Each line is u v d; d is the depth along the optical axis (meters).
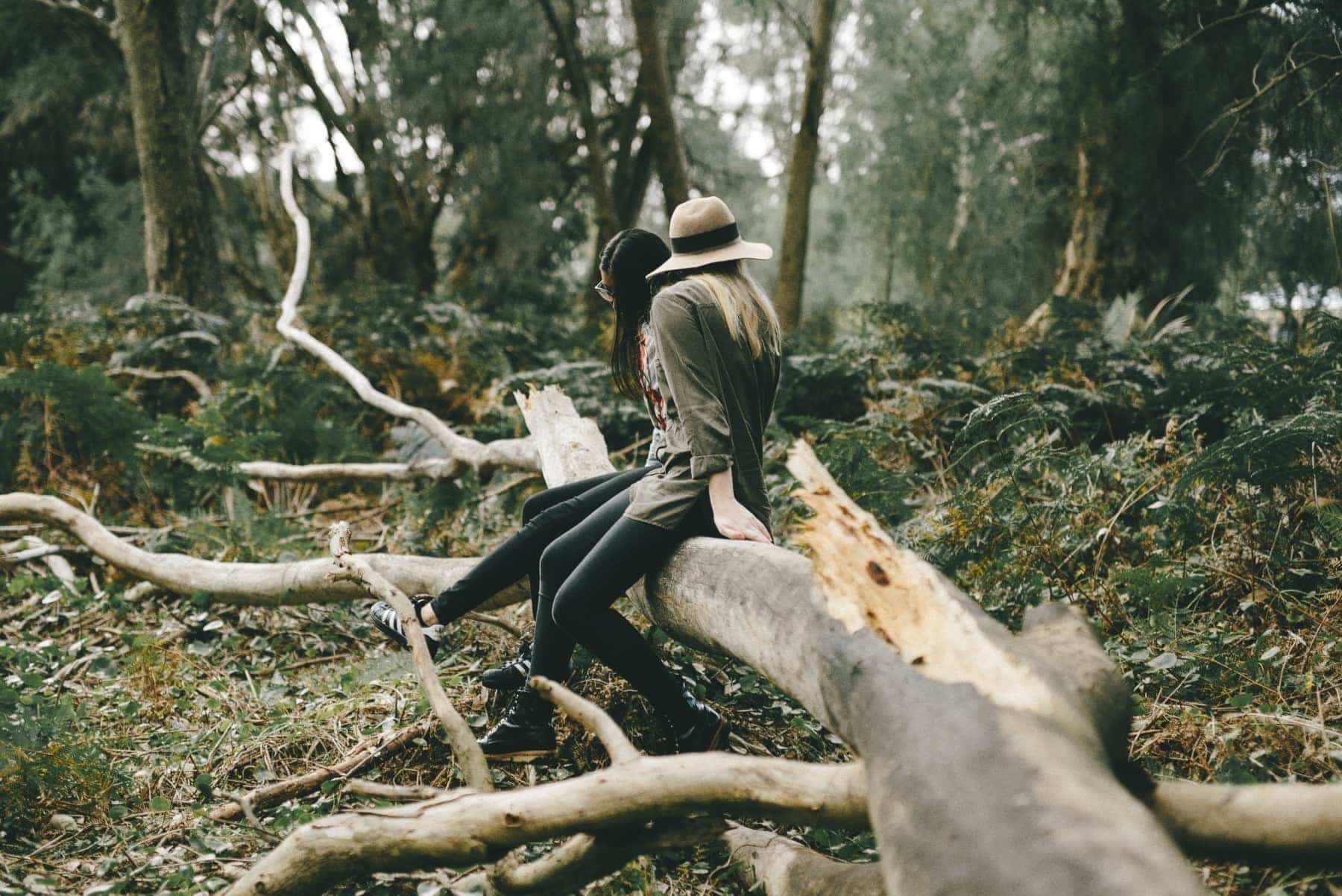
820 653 1.80
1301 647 2.97
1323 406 3.92
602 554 2.46
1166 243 8.91
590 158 14.47
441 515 5.48
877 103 15.67
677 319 2.39
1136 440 4.17
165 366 8.40
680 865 2.39
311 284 17.72
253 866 2.09
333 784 2.73
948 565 3.46
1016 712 1.48
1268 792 1.50
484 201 15.61
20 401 7.00
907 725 1.54
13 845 2.62
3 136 16.09
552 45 15.55
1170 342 6.48
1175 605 3.26
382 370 8.55
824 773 1.76
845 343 7.43
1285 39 6.68
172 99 9.42
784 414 7.06
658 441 2.77
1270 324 7.50
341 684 3.41
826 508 1.93
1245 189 7.90
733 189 17.88
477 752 2.38
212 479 5.84
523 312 12.40
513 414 6.93
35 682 3.53
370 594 3.97
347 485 7.03
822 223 21.20
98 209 15.95
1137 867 1.21
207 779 2.81
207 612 4.43
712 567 2.30
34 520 5.16
